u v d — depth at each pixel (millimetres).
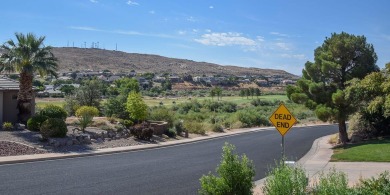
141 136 29172
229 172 8883
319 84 26281
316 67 27250
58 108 27391
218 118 54062
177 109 71750
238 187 8867
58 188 13016
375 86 14578
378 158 19109
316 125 52938
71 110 37094
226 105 74875
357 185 10609
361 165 17891
